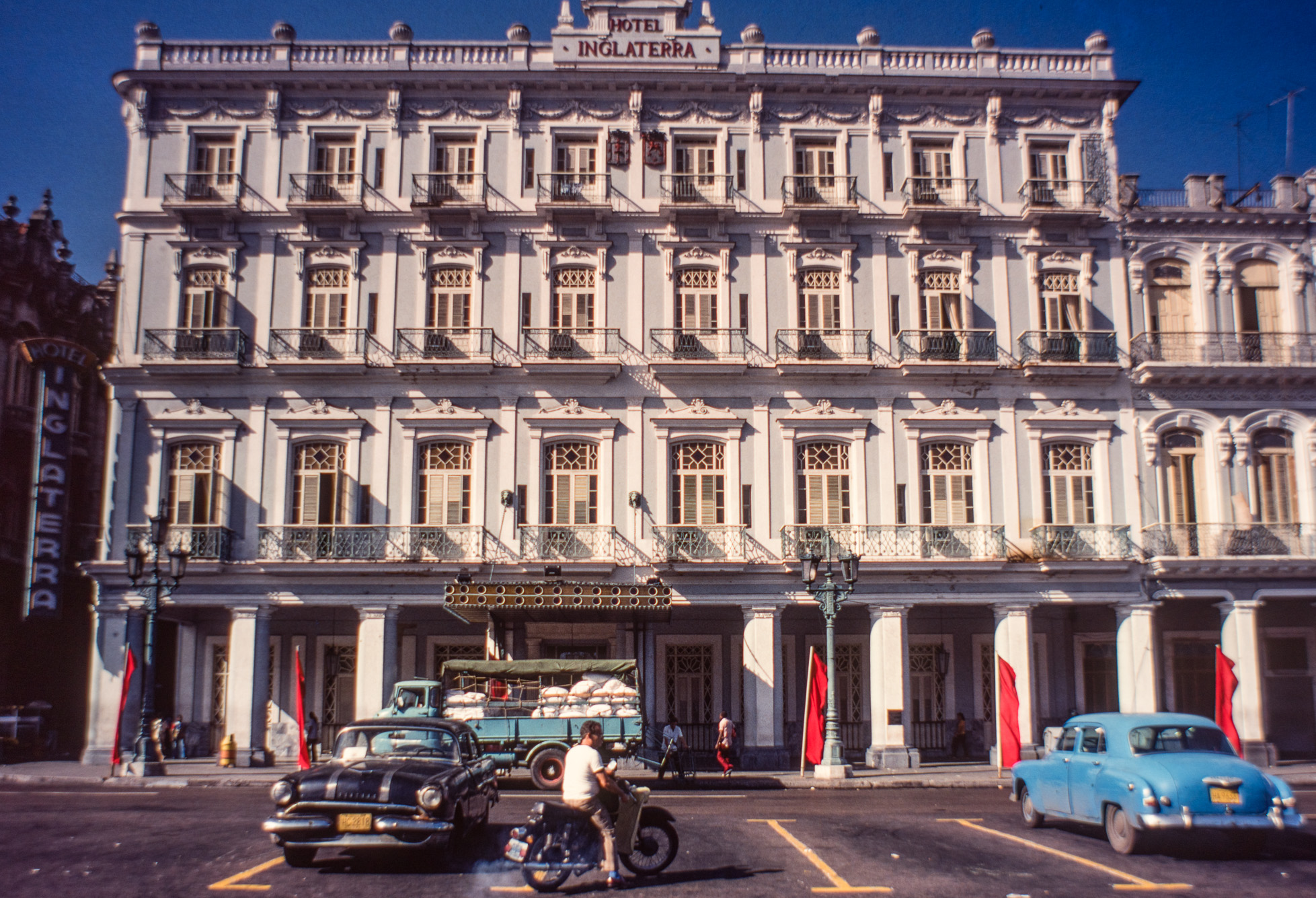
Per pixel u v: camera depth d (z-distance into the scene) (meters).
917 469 29.08
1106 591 28.64
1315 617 31.19
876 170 30.28
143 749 23.70
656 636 29.95
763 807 18.09
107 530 28.17
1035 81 30.44
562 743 21.48
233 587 27.81
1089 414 29.52
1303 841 13.84
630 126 30.19
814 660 25.03
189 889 10.40
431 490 28.78
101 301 39.78
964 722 29.44
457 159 30.17
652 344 29.30
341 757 13.09
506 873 11.34
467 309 29.48
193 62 30.08
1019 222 30.20
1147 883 10.98
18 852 12.47
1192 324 30.50
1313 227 30.94
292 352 28.86
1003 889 10.62
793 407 29.27
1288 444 30.02
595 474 28.95
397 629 29.34
